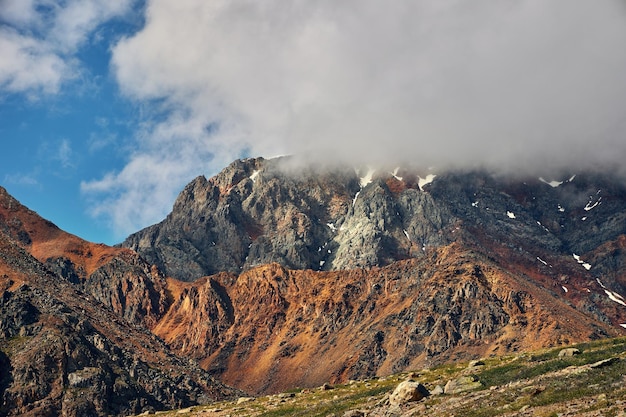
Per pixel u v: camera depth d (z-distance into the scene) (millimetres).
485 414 66062
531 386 72188
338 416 86562
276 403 132125
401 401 81562
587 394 63312
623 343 102438
